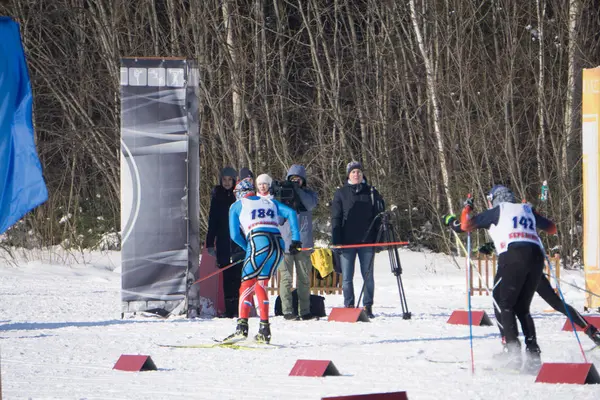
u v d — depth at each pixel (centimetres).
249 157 7350
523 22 7412
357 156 7769
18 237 7212
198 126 3634
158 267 3606
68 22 8050
